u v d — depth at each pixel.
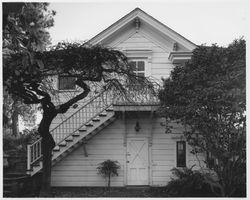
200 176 12.79
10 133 19.70
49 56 10.94
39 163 13.58
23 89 11.16
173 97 12.60
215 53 12.30
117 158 14.99
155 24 15.48
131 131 15.16
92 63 11.38
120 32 15.84
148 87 12.91
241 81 11.82
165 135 15.10
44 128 11.66
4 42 9.27
